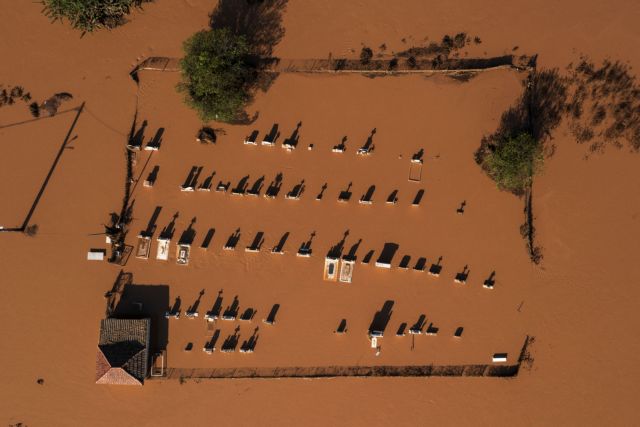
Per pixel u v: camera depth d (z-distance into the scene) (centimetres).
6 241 3472
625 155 3491
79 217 3481
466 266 3469
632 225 3475
